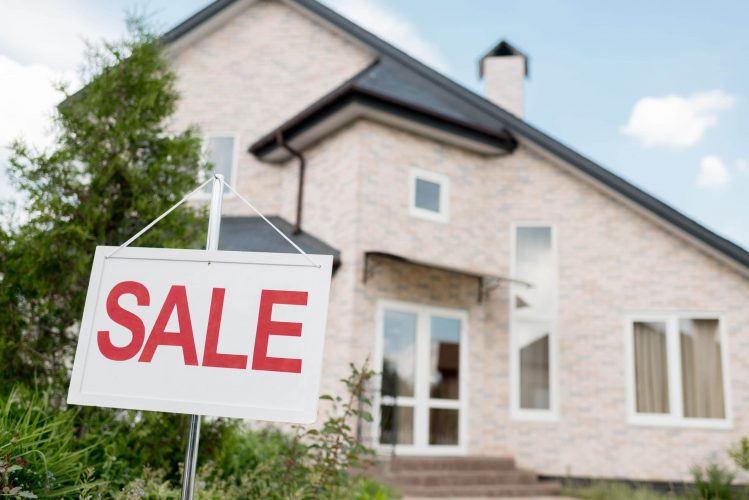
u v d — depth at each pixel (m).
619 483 10.84
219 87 13.68
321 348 2.35
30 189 5.35
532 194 12.64
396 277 11.04
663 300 11.79
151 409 2.39
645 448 11.27
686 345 11.69
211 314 2.45
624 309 11.90
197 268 2.50
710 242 11.50
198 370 2.40
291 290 2.42
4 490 3.06
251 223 12.52
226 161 13.30
